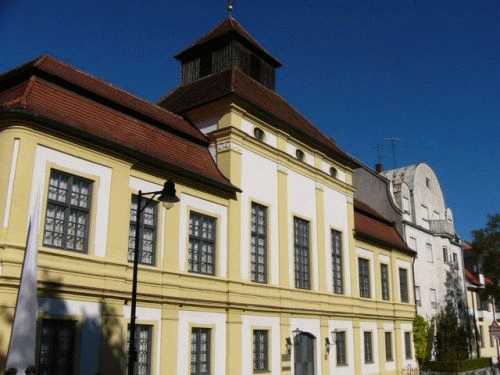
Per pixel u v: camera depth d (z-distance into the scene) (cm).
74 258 1467
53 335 1393
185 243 1850
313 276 2478
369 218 3341
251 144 2236
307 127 2809
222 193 2042
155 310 1695
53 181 1471
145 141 1845
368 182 3838
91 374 1456
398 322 3247
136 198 1728
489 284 3731
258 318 2108
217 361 1891
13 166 1380
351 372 2642
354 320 2759
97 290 1503
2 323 1280
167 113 2245
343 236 2792
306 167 2561
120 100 1939
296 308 2305
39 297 1367
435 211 4272
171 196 1308
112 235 1586
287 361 2197
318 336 2448
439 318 3734
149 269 1692
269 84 2873
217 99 2194
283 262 2295
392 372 3058
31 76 1617
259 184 2245
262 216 2258
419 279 3700
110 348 1517
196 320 1834
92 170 1567
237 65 2641
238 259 2050
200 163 2052
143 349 1644
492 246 3594
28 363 1216
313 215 2569
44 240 1420
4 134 1402
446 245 4112
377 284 3092
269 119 2347
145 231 1730
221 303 1938
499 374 3769
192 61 2800
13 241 1338
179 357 1741
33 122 1422
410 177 4047
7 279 1301
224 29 2734
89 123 1647
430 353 3556
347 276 2750
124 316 1591
